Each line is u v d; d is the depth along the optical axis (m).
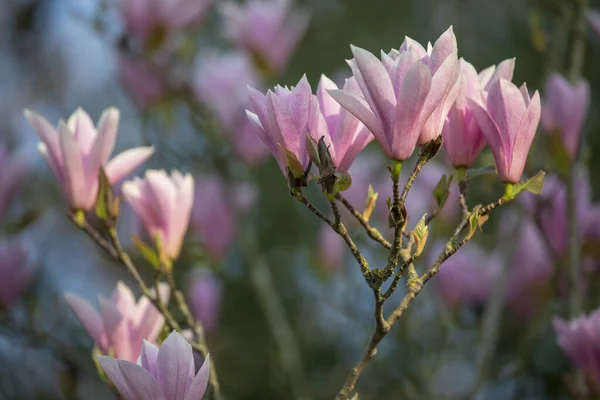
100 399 2.72
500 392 2.70
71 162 1.93
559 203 2.35
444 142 1.85
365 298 2.87
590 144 3.42
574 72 2.37
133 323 1.92
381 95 1.74
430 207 2.65
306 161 1.79
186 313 1.93
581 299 2.31
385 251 2.75
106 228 1.93
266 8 2.95
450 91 1.77
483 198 2.43
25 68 4.64
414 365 2.53
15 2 4.60
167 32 2.83
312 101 1.79
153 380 1.74
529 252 2.56
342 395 1.77
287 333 2.69
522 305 2.60
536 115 1.80
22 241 2.51
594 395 2.11
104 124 1.94
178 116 3.32
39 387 2.64
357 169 2.79
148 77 2.91
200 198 2.76
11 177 2.66
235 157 2.89
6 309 2.44
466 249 2.64
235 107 2.90
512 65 1.83
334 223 1.77
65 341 2.54
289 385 3.01
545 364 2.66
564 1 2.46
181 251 2.52
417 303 2.68
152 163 3.03
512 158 1.81
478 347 2.35
